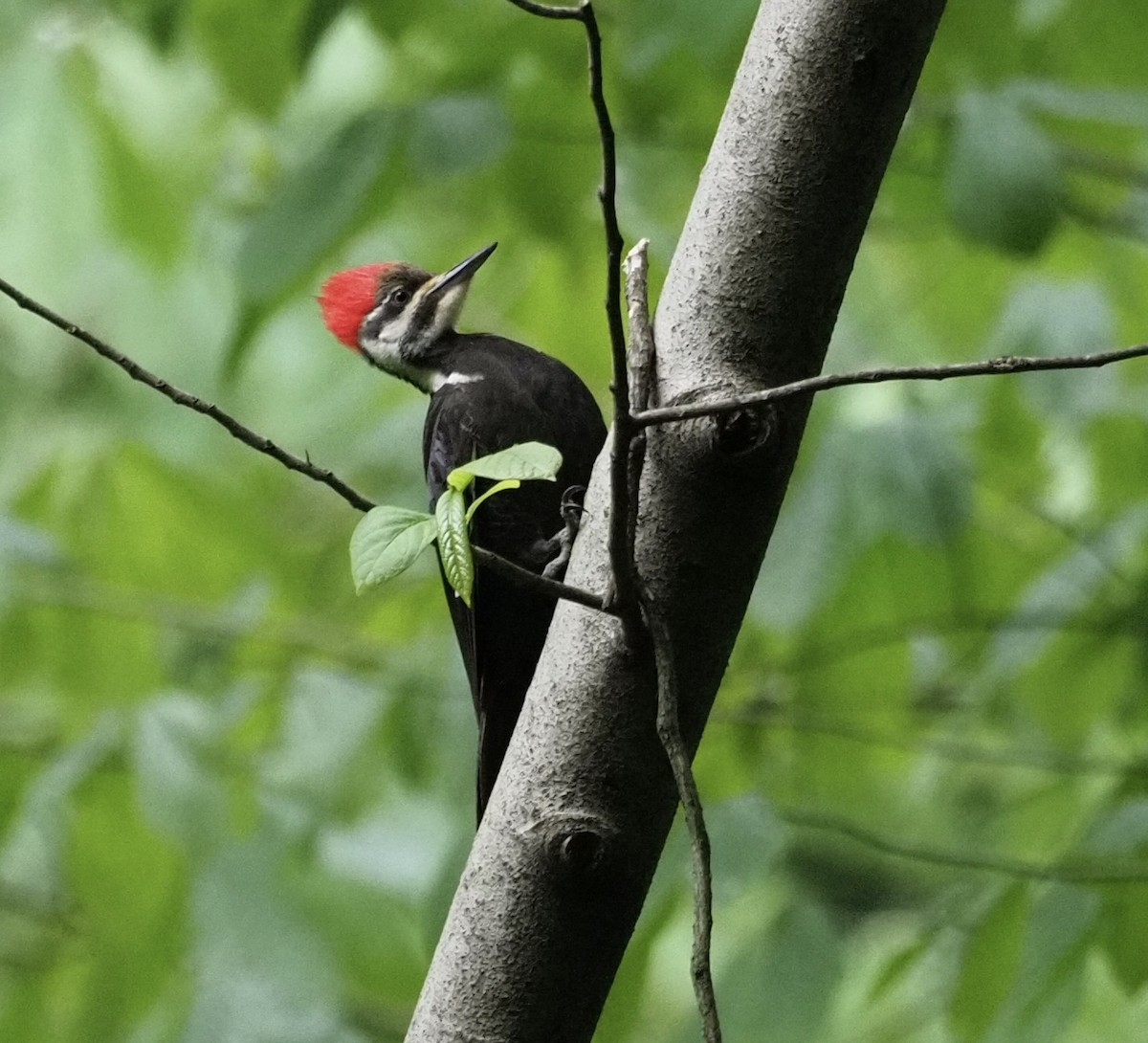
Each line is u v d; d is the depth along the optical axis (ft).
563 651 14.12
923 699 30.94
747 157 13.88
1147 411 27.09
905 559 27.43
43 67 29.73
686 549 13.71
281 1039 23.48
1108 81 27.43
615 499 12.93
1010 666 26.94
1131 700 27.94
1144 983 20.76
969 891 22.56
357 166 24.27
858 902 34.73
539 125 28.02
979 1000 21.29
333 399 36.47
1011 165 22.50
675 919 23.56
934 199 27.76
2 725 30.60
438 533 13.01
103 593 30.71
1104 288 28.81
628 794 13.74
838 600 27.78
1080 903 20.36
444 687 28.81
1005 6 25.70
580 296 30.89
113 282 34.78
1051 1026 20.25
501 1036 13.48
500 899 13.67
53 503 30.78
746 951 23.18
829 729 27.45
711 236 13.96
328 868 25.31
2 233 29.66
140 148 30.14
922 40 13.60
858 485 26.04
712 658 13.92
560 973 13.55
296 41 27.37
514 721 23.38
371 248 33.76
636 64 23.82
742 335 13.75
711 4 23.48
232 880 24.84
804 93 13.69
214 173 34.60
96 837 26.14
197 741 26.08
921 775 35.65
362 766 28.60
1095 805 26.27
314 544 33.65
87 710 30.30
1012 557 28.96
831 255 13.76
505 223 31.42
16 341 41.93
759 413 13.50
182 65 31.94
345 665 30.50
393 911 25.14
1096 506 28.96
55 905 28.68
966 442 27.99
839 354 30.86
